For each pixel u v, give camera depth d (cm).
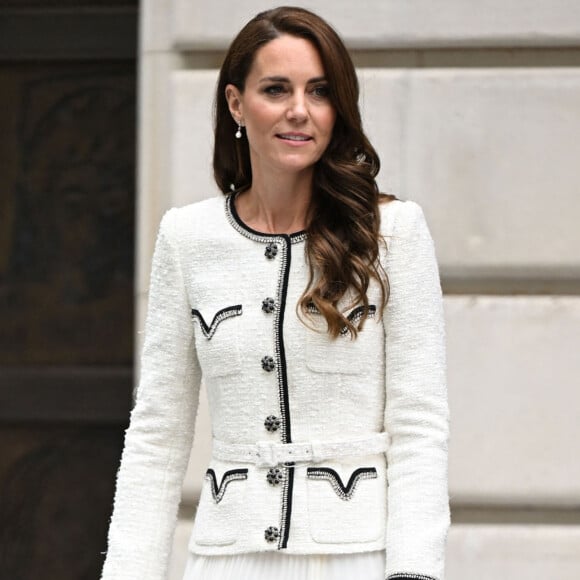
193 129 1662
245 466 1013
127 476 1076
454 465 1602
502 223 1619
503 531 1608
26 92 1881
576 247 1612
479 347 1611
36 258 1870
